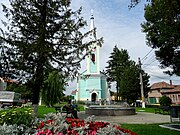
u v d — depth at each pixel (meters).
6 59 8.81
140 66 32.75
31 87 9.51
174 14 6.25
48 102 29.12
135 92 38.12
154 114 19.61
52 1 9.64
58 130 3.96
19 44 8.70
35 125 4.67
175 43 10.03
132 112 19.17
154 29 11.31
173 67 12.44
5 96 31.86
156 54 12.85
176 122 12.25
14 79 9.32
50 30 9.20
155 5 6.99
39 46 8.52
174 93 50.88
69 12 9.60
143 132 8.21
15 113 4.92
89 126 4.30
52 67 9.30
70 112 12.62
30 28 9.35
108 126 4.26
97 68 53.97
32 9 9.56
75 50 9.34
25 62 8.91
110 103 36.12
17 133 4.01
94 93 52.72
